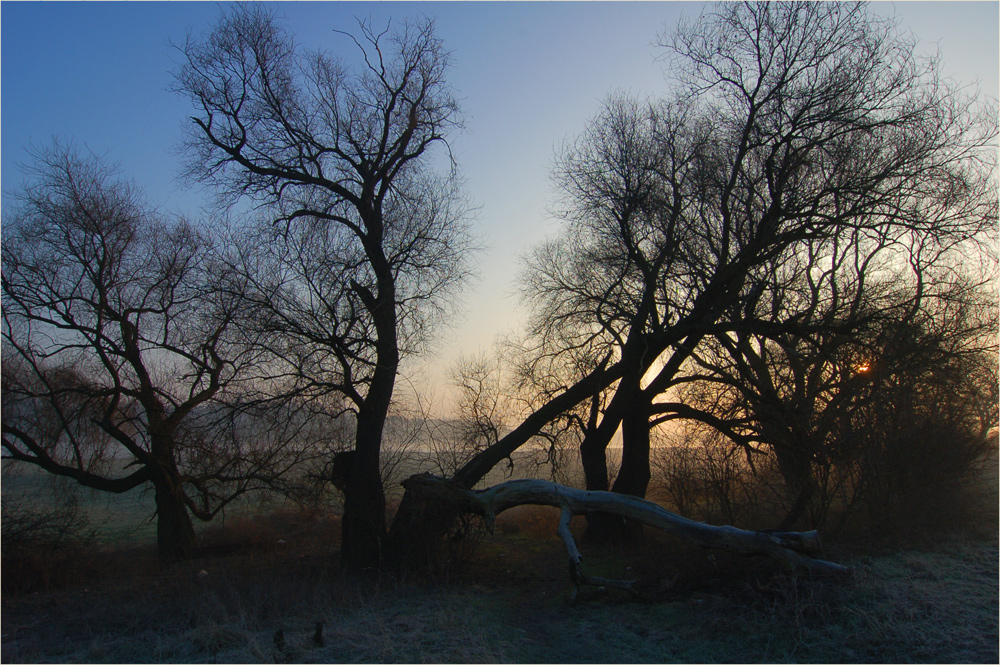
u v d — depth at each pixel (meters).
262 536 19.56
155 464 17.16
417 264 14.58
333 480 14.27
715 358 16.19
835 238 13.67
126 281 17.47
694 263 14.83
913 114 12.38
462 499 13.51
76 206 16.83
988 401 16.17
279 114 14.48
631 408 16.38
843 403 13.20
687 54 13.77
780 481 14.74
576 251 17.09
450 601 11.21
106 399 17.41
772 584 10.06
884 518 14.17
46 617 11.59
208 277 15.47
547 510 20.75
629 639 9.00
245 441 15.11
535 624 10.01
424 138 15.24
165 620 10.47
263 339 13.51
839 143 12.82
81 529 17.64
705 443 14.94
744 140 13.36
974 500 16.70
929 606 9.22
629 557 14.58
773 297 13.87
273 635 9.34
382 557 13.38
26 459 16.42
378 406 14.15
